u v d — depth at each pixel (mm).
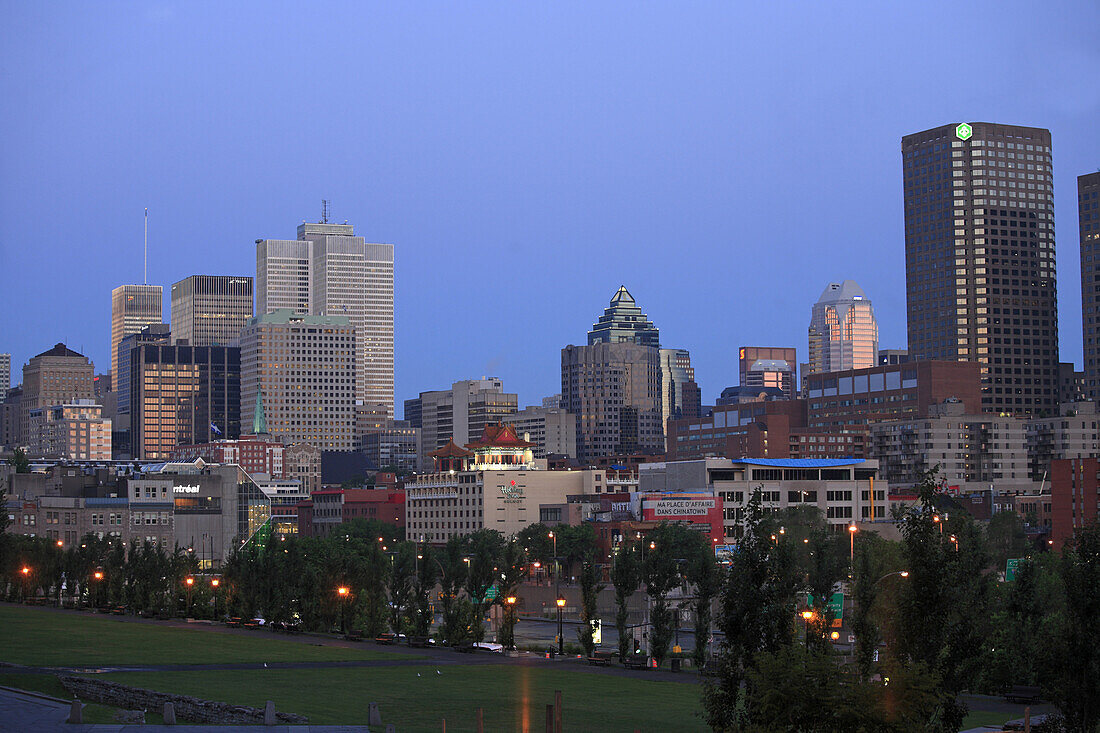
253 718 140250
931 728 116812
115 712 148375
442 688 171375
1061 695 126062
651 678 185250
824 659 112250
